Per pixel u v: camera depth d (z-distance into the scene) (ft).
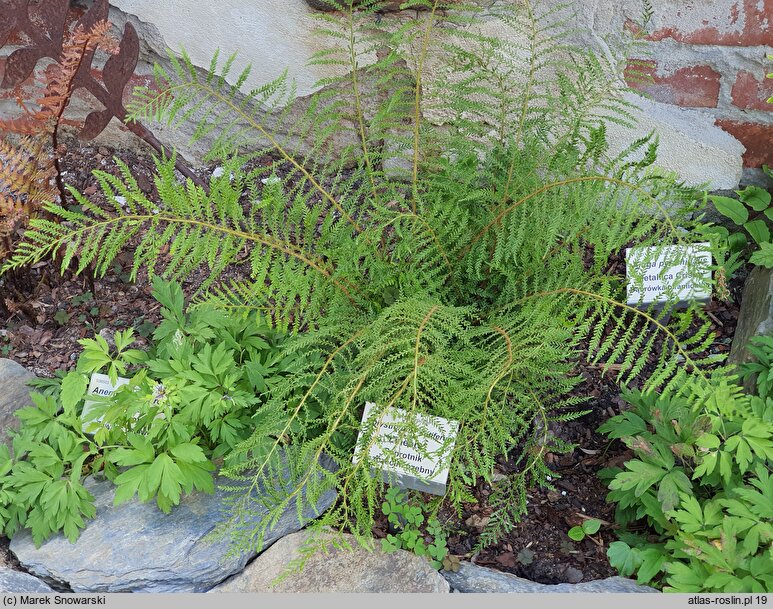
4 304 7.57
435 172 7.22
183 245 5.57
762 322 6.86
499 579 5.74
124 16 8.50
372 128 6.79
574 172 6.40
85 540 5.80
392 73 6.46
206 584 5.71
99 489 6.24
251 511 5.59
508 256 6.01
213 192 5.57
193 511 5.99
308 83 8.38
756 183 8.13
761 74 7.42
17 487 5.95
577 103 7.22
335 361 6.43
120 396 5.83
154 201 8.63
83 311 7.77
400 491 6.23
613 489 5.81
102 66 8.87
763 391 6.33
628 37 7.47
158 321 7.64
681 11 7.27
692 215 8.00
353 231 7.26
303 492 6.06
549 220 5.83
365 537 5.96
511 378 5.84
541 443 6.33
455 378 5.94
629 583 5.63
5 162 7.17
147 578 5.62
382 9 7.55
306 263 6.17
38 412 6.02
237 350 6.55
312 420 5.72
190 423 6.00
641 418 6.30
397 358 5.96
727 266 7.44
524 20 7.48
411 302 5.72
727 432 5.91
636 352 7.34
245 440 5.85
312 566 5.77
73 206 8.15
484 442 5.47
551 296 6.08
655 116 7.84
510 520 6.27
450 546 6.11
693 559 5.34
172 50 8.52
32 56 6.93
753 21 7.18
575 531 6.06
